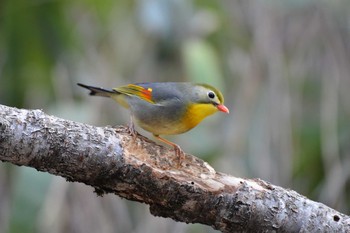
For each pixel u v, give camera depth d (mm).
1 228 11367
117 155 7121
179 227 12258
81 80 12508
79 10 13070
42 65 12164
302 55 13578
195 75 11883
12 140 6797
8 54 12078
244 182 7500
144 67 13172
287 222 7543
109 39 13242
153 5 12570
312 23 13594
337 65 13398
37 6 11812
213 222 7500
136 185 7238
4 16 11836
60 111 11234
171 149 7492
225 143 12711
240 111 12914
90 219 11461
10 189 11789
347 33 13594
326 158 12789
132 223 12336
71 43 12258
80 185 11492
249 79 13133
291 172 12578
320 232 7594
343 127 13242
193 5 13273
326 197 12609
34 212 9922
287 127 12766
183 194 7301
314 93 13555
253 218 7488
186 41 12680
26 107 12109
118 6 13422
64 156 6988
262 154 12586
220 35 13641
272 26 13531
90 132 7129
